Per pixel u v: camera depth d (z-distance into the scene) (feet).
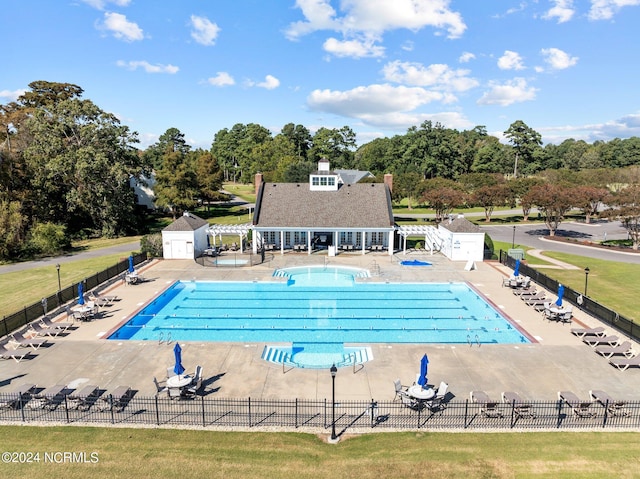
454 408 60.90
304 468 49.03
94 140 221.66
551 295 113.70
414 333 92.73
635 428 56.80
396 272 138.51
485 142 613.11
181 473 48.06
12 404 60.70
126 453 51.24
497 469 48.88
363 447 52.70
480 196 261.44
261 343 84.28
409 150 433.48
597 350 79.46
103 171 216.95
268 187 176.45
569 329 90.94
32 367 73.05
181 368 64.75
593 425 57.47
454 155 454.40
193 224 161.58
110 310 102.73
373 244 176.96
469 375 70.90
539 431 56.08
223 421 57.72
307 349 84.69
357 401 62.75
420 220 266.57
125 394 63.62
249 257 159.33
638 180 345.31
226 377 70.18
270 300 114.62
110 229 220.43
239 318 101.50
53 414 59.36
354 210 166.91
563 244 193.06
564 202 202.08
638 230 190.39
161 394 64.54
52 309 100.94
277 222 162.09
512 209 337.31
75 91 306.14
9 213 168.45
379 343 84.28
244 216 290.97
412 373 71.56
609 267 146.30
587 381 68.90
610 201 196.85
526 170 438.40
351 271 143.02
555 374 71.20
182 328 94.94
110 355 78.07
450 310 107.04
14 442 53.31
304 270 143.84
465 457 50.85
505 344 83.20
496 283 125.70
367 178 316.81
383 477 47.75
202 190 304.50
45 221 203.21
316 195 173.06
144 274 135.54
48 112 228.43
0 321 84.17
